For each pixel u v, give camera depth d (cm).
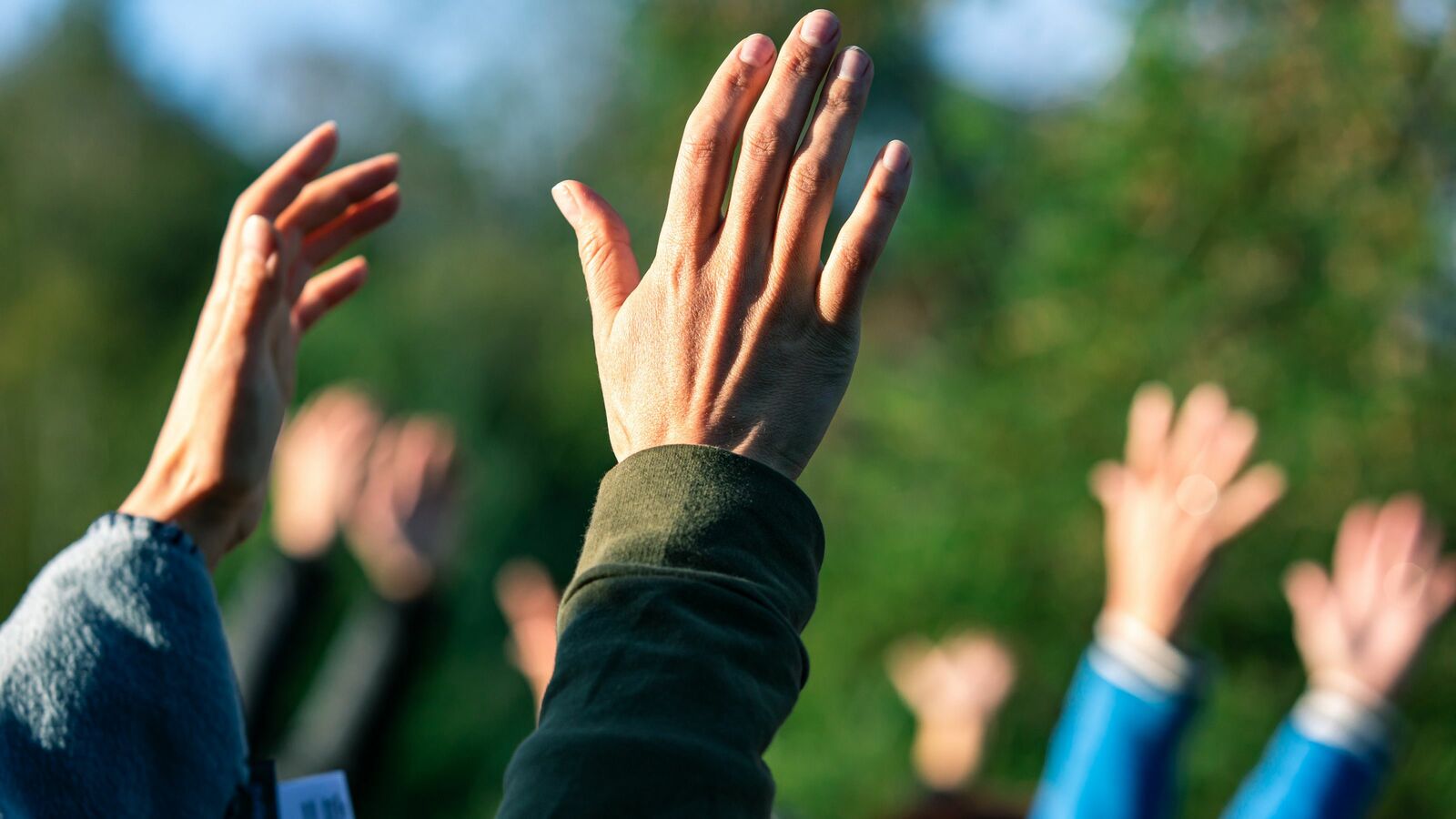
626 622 73
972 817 200
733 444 82
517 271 1102
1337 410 385
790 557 78
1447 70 382
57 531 1101
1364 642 159
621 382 87
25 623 82
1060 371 420
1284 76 396
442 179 1307
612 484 81
